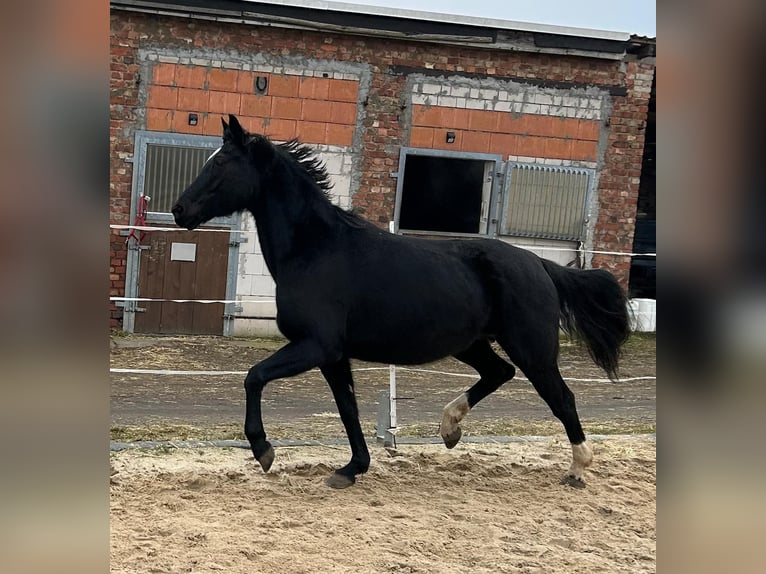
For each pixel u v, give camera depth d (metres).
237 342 9.62
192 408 6.19
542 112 10.57
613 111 10.77
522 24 10.09
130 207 9.57
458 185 11.98
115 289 9.60
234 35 9.61
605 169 10.87
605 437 5.67
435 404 6.88
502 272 4.37
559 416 4.50
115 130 9.41
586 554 3.53
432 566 3.29
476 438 5.46
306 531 3.63
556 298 4.53
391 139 10.20
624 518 4.04
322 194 4.25
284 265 4.14
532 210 10.71
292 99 9.87
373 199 10.25
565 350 10.19
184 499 3.98
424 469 4.71
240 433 5.30
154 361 8.22
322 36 9.85
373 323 4.15
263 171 4.15
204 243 9.78
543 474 4.73
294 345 4.05
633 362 9.55
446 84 10.26
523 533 3.76
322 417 6.09
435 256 4.29
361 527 3.70
